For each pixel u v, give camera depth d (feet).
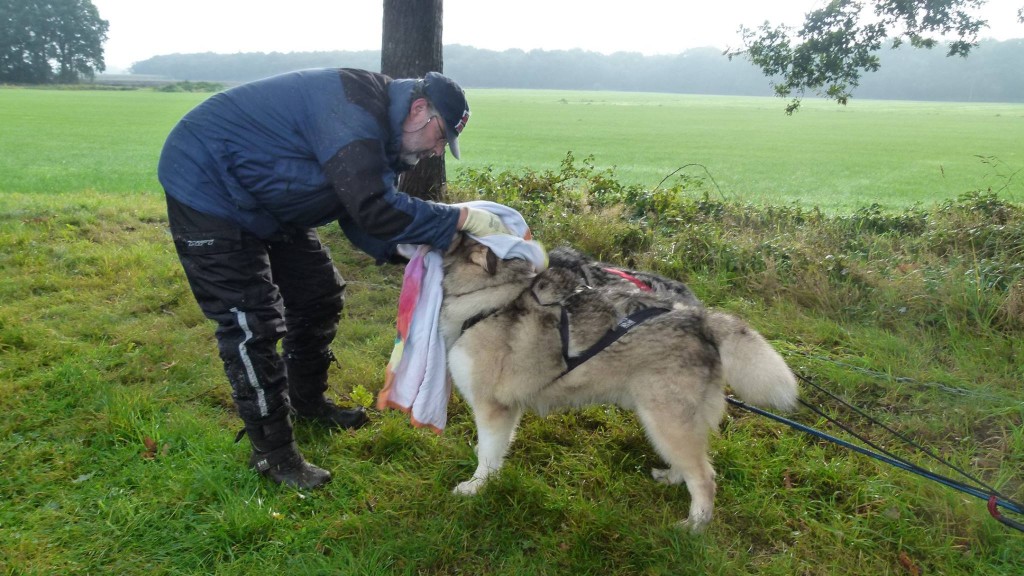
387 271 21.59
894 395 13.57
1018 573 8.93
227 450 11.17
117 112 135.64
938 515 9.95
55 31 266.16
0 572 8.42
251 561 8.96
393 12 22.57
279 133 8.69
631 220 23.97
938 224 22.91
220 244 8.95
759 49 28.76
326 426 12.30
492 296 10.00
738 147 97.09
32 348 14.98
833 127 142.20
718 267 20.21
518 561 9.12
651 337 9.73
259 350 9.64
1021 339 15.39
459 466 11.32
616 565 9.18
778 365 9.88
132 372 14.12
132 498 10.00
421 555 9.12
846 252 21.11
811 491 10.77
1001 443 11.82
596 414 12.94
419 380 10.11
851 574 9.04
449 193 25.16
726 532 9.89
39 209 27.48
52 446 11.23
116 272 20.38
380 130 8.82
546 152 85.05
